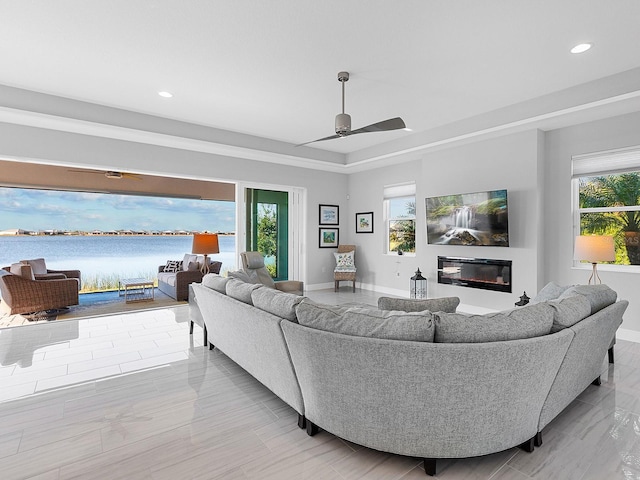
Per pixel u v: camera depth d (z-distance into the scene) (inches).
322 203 281.4
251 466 68.7
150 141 193.9
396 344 62.5
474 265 196.9
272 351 85.5
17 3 93.6
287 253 267.6
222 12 97.9
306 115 184.5
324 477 65.7
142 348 138.4
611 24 102.6
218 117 188.2
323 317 73.0
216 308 115.1
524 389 65.9
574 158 166.1
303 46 116.1
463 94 155.3
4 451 72.9
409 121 191.8
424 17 99.8
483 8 95.4
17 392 100.3
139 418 86.5
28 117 152.9
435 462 67.0
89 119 165.9
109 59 125.3
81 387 103.7
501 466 68.9
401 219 255.6
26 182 246.5
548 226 173.9
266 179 248.7
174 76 138.8
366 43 114.0
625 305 102.0
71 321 180.5
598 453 72.7
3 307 212.5
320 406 74.4
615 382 107.5
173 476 65.7
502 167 182.7
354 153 260.1
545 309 72.2
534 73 134.9
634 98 132.3
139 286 240.5
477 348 60.7
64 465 68.6
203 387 104.0
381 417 67.5
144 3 93.9
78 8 96.0
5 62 127.5
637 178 151.3
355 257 290.5
